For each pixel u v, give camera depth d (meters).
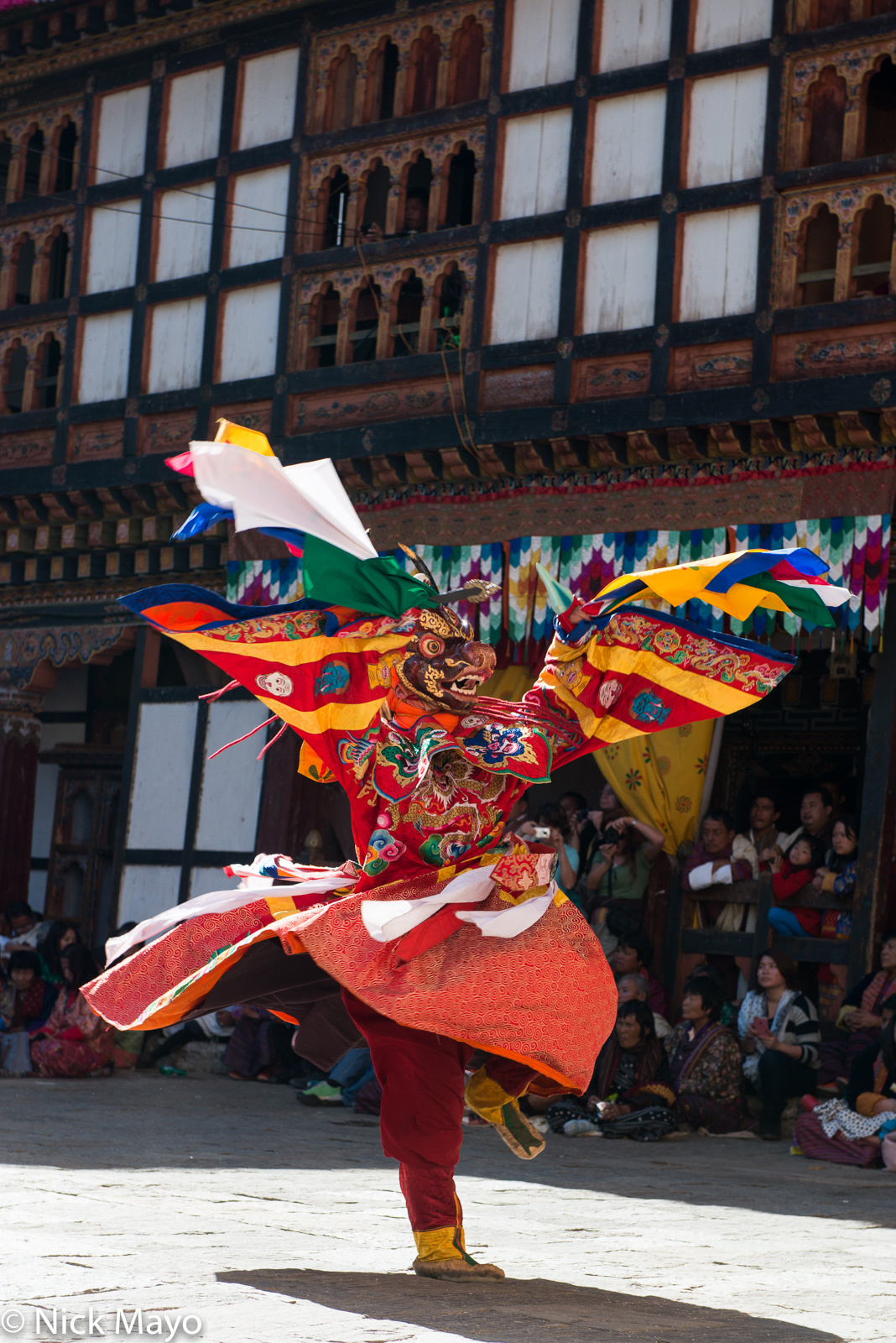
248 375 27.73
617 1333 7.45
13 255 31.81
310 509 8.81
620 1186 14.33
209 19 28.84
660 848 23.05
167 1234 10.14
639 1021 19.50
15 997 24.44
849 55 21.91
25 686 31.62
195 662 29.88
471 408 24.64
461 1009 8.50
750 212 22.44
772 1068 19.47
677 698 9.82
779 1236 11.61
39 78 31.48
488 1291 8.51
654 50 23.70
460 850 9.09
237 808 27.92
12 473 30.73
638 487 23.30
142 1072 25.62
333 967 8.58
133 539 29.70
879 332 21.11
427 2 26.23
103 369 29.95
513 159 24.98
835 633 22.20
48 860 35.06
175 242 29.22
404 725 9.23
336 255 26.72
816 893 21.72
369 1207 11.95
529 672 24.70
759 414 21.66
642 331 23.16
